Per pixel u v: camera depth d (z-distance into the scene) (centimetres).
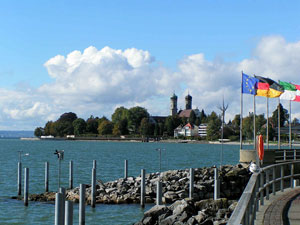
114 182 3869
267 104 4697
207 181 3669
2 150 14300
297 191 2208
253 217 1230
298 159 4059
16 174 5919
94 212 3048
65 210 1742
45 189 4109
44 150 14588
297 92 4791
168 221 2161
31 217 2917
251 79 4238
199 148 18925
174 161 9494
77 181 5169
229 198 3694
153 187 3606
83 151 14125
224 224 2027
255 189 1390
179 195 3441
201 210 2266
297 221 1346
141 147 19162
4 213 3025
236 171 3838
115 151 14400
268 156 3697
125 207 3241
